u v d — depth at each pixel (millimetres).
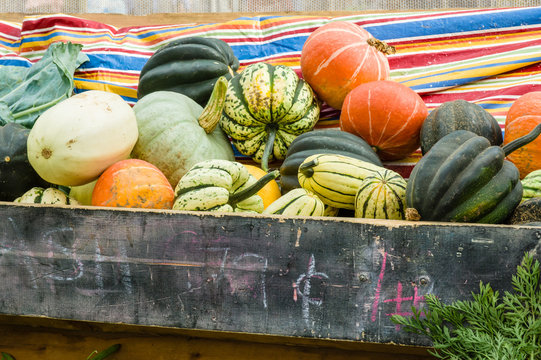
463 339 1102
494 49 2275
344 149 1765
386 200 1480
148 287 1289
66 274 1321
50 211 1331
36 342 1606
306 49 2082
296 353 1504
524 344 1051
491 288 1160
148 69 2121
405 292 1204
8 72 2148
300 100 1959
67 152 1476
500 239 1184
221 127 2014
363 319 1215
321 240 1231
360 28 2145
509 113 1741
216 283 1265
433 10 2484
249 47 2436
